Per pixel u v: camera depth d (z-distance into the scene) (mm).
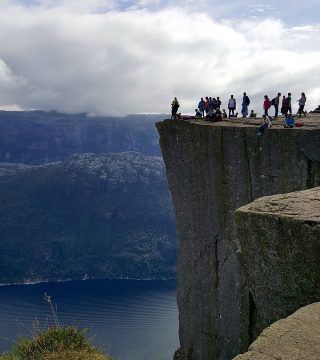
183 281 31344
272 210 9750
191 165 30422
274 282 9398
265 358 5980
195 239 30391
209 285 28641
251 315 10953
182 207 31625
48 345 13883
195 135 29781
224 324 26672
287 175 23938
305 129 23266
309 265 8664
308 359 5895
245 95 37656
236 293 25781
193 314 30094
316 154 22531
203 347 28828
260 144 25312
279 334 6492
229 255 27047
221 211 28016
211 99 36531
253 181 25859
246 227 9977
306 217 8969
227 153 27406
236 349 25406
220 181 27984
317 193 10844
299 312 7082
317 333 6449
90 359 13234
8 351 14070
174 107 34812
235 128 26844
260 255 9711
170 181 32625
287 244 9055
